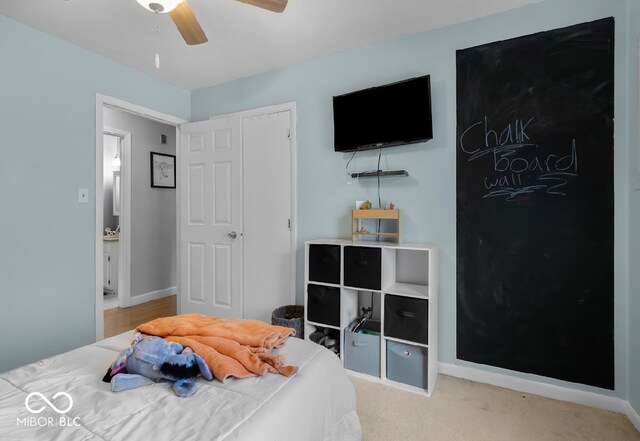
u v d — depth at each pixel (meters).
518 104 2.03
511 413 1.80
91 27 2.21
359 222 2.47
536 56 1.98
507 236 2.07
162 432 0.85
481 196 2.14
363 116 2.39
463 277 2.20
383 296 2.11
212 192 3.14
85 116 2.50
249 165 2.97
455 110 2.21
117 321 3.35
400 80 2.37
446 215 2.24
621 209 1.79
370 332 2.30
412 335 2.01
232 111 3.12
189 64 2.78
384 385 2.10
